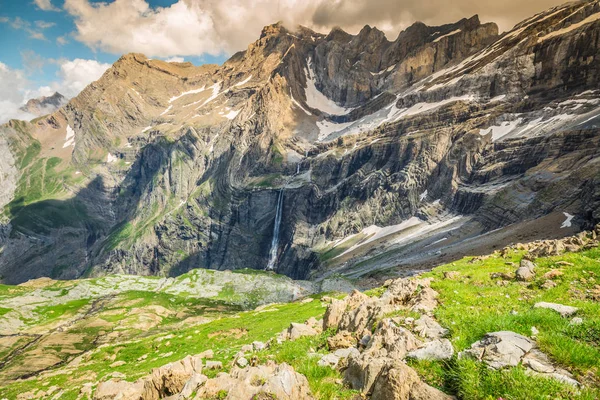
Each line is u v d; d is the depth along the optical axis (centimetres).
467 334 1447
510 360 1160
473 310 1886
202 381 1681
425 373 1271
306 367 1570
